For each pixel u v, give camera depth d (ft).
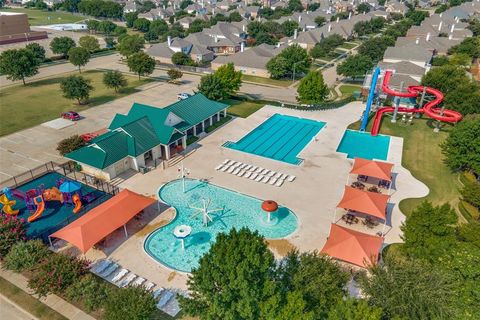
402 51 339.57
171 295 98.94
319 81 242.37
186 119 192.13
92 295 89.92
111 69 358.23
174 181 156.56
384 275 83.61
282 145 195.00
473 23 501.97
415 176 162.40
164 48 395.14
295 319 68.69
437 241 98.12
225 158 177.68
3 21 464.24
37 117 224.53
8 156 174.29
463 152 155.63
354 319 69.46
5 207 127.95
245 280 72.13
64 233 111.55
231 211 136.98
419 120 225.56
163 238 122.52
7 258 102.58
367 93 269.85
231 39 453.99
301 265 84.99
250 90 301.84
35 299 97.50
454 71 242.17
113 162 154.10
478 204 129.49
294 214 135.03
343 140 201.98
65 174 159.53
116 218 118.32
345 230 108.99
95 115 229.66
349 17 609.42
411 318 74.23
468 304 77.05
